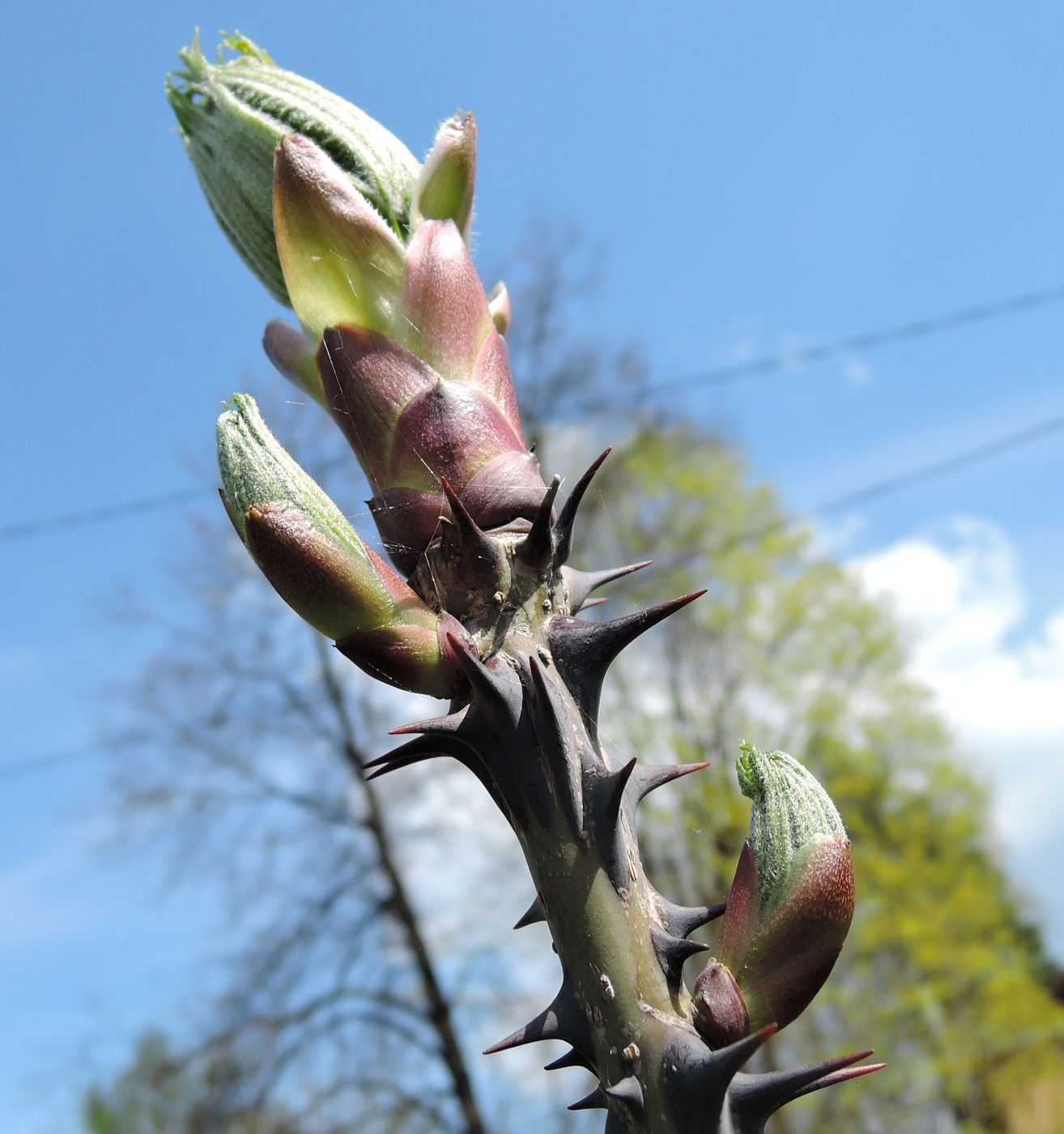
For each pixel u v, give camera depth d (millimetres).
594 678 142
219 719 1910
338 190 165
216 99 195
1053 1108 1964
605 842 132
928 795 2031
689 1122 122
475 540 145
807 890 133
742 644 2047
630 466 2127
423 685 144
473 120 176
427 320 162
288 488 143
